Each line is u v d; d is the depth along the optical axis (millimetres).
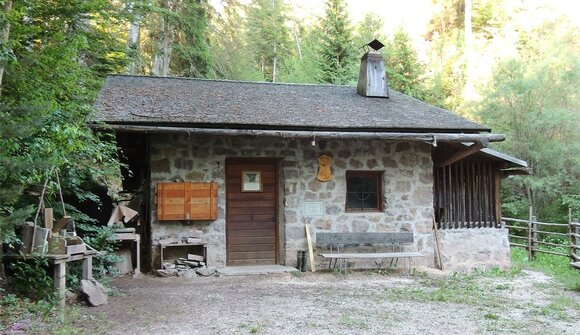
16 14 5695
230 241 9195
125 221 8266
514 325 5480
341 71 21844
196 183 8695
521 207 16172
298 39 31578
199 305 6191
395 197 9656
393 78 21125
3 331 4574
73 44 7016
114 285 7398
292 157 9250
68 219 5961
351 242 9156
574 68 16344
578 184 15500
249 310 5965
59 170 6457
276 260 9398
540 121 15406
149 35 15914
